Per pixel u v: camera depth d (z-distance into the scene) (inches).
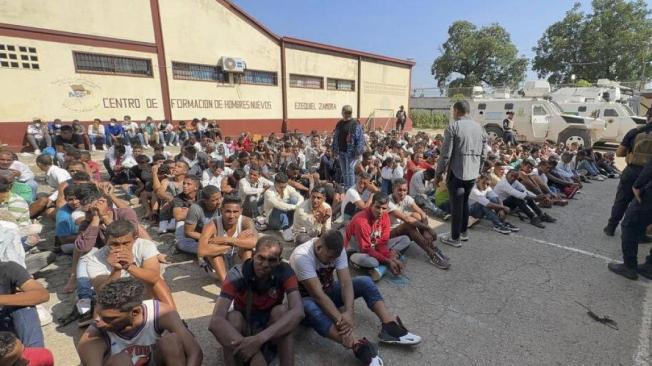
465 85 1749.5
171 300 96.3
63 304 117.6
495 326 109.0
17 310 82.7
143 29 470.0
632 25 1291.8
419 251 167.6
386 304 120.6
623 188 181.3
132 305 67.6
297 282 94.0
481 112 621.9
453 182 162.7
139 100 478.6
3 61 372.5
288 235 176.9
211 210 142.4
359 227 137.0
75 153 216.1
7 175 161.5
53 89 406.3
